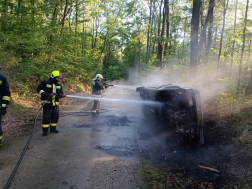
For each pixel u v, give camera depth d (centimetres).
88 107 870
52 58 945
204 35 1120
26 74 810
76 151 349
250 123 363
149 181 254
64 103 931
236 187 234
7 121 527
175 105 378
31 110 689
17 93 730
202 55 1113
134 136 441
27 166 288
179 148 365
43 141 399
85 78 1661
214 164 296
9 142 388
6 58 785
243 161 282
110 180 254
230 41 1206
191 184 247
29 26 908
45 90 445
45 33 959
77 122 572
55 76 449
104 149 361
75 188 235
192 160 314
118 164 299
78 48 1368
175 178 262
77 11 1698
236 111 436
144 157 327
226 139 356
